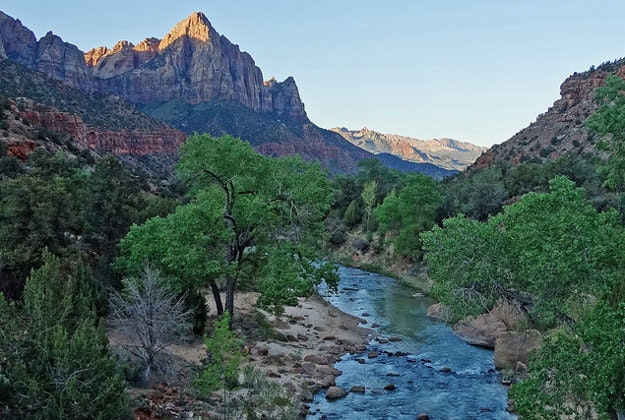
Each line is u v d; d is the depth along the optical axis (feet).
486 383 84.69
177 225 94.12
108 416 45.60
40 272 60.70
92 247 110.01
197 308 90.94
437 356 99.96
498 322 108.58
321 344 104.83
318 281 99.66
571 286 55.88
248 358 84.74
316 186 104.88
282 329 110.22
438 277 69.51
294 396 72.08
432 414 71.51
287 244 99.45
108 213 110.73
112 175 115.44
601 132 64.69
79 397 43.93
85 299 64.49
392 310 143.74
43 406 43.19
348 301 156.87
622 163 67.97
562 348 47.37
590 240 53.31
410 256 215.92
